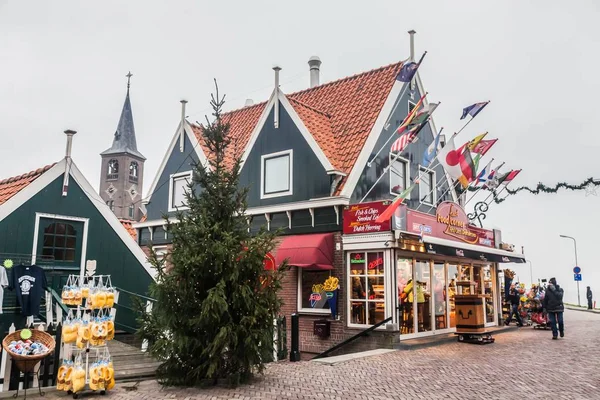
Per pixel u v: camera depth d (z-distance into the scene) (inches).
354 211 634.2
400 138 659.4
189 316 390.0
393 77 780.0
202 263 385.1
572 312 1455.5
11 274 434.9
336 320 631.8
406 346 576.4
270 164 745.6
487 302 829.8
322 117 780.6
